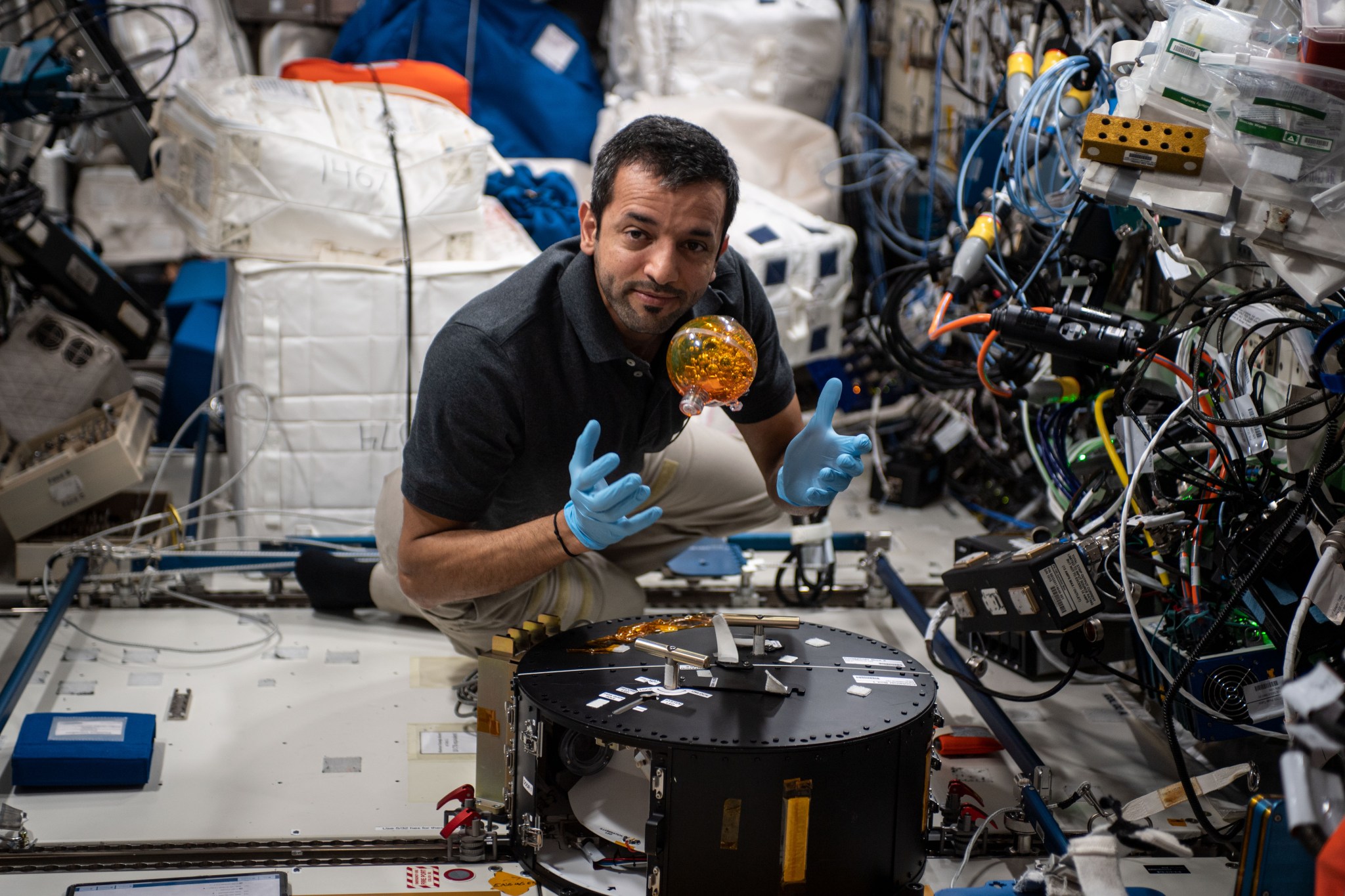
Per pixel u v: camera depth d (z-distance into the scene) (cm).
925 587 306
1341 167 167
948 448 356
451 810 198
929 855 195
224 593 288
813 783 162
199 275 452
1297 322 189
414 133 318
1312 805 117
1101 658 251
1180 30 179
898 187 439
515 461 200
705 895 164
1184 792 185
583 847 185
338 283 304
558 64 484
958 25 398
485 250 331
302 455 312
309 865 186
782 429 223
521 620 228
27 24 464
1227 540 203
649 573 287
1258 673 197
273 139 297
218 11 499
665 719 167
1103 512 236
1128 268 288
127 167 520
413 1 470
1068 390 236
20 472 308
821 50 462
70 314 381
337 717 235
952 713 245
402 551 198
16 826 187
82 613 278
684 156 168
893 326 296
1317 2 167
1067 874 157
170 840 190
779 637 201
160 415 389
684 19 461
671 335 195
